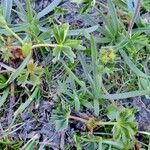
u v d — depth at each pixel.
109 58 0.17
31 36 0.18
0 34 0.18
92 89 0.17
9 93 0.18
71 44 0.17
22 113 0.18
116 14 0.18
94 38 0.17
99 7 0.19
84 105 0.17
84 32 0.18
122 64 0.18
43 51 0.18
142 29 0.18
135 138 0.17
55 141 0.17
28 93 0.18
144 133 0.17
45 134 0.17
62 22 0.19
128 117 0.16
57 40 0.17
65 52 0.17
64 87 0.17
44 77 0.18
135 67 0.18
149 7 0.18
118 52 0.18
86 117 0.17
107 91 0.18
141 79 0.17
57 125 0.17
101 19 0.19
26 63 0.17
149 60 0.18
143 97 0.18
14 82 0.18
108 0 0.18
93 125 0.17
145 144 0.17
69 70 0.17
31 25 0.18
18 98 0.18
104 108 0.17
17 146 0.17
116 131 0.16
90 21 0.18
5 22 0.17
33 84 0.17
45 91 0.18
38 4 0.19
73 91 0.17
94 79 0.17
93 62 0.17
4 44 0.17
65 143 0.17
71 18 0.19
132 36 0.18
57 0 0.18
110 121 0.17
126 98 0.18
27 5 0.17
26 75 0.17
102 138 0.17
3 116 0.18
